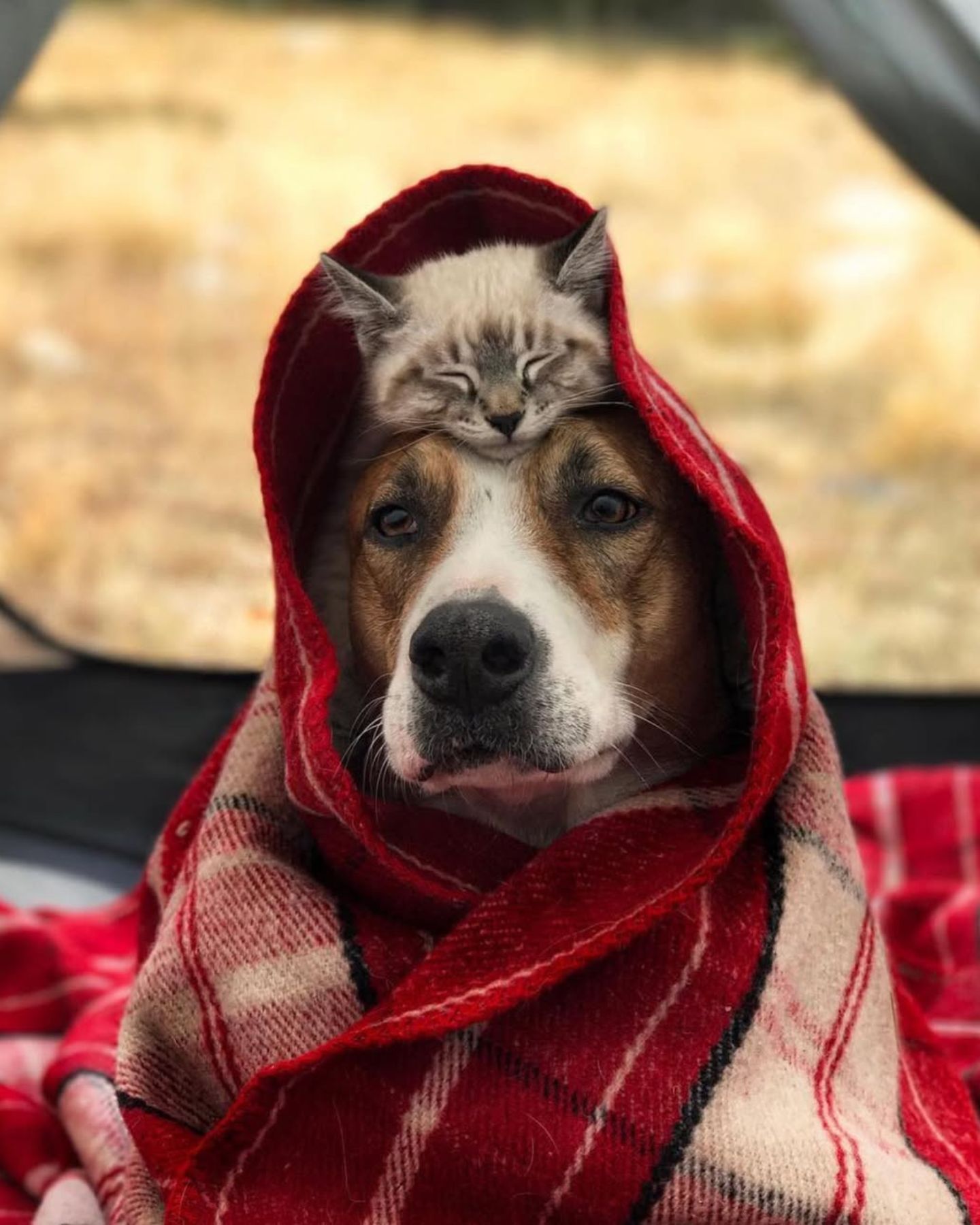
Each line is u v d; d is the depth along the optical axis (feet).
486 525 6.14
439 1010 5.45
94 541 15.90
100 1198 7.02
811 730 6.40
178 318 21.52
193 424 18.53
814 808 6.27
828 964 6.08
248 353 20.63
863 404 19.36
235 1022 5.91
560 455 6.18
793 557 15.96
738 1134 5.53
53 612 14.82
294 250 23.54
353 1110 5.64
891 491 17.38
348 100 29.71
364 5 35.65
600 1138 5.53
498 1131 5.57
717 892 6.05
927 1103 6.72
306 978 5.88
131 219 23.71
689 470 5.70
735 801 6.29
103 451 17.70
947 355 20.56
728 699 6.86
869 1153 5.72
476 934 5.72
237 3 35.50
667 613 6.37
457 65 32.83
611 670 6.15
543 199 6.53
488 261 6.27
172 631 14.43
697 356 20.93
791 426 18.90
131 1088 6.10
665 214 25.90
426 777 5.93
